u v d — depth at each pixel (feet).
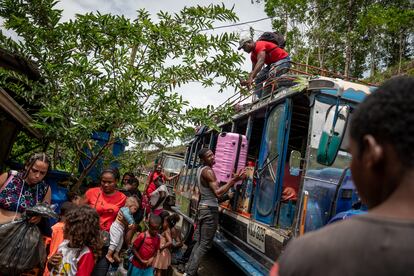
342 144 11.82
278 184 14.80
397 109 2.35
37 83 16.57
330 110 11.93
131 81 16.03
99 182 19.53
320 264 2.25
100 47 15.92
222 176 17.49
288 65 21.95
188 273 16.05
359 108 2.65
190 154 31.14
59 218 11.54
